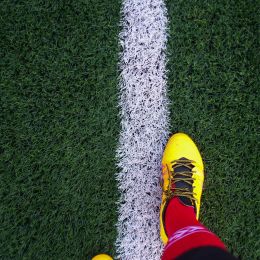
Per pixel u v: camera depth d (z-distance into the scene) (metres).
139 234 1.74
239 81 1.74
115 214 1.73
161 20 1.73
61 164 1.73
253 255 1.74
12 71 1.72
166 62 1.74
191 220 1.54
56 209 1.73
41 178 1.73
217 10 1.74
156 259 1.74
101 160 1.73
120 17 1.73
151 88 1.73
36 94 1.73
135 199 1.74
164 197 1.67
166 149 1.72
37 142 1.73
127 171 1.73
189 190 1.68
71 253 1.73
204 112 1.74
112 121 1.73
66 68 1.73
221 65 1.74
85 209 1.73
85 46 1.73
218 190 1.74
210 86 1.74
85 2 1.73
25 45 1.73
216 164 1.74
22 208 1.73
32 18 1.72
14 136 1.73
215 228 1.74
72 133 1.73
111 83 1.73
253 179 1.75
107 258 1.70
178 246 1.37
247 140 1.74
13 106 1.72
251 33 1.74
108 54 1.73
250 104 1.74
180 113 1.74
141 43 1.73
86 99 1.73
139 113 1.73
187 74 1.74
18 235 1.73
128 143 1.73
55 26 1.73
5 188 1.72
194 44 1.74
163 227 1.63
